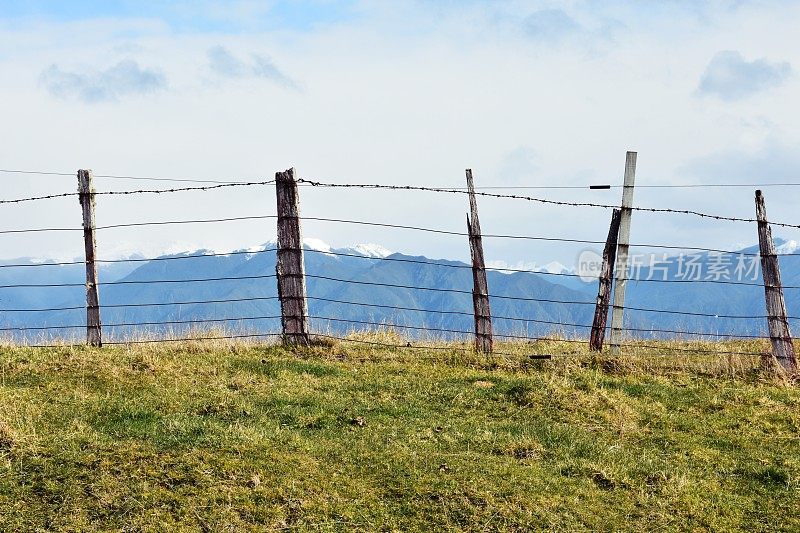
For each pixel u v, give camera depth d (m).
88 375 13.94
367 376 14.86
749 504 10.34
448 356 16.41
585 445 11.79
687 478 10.84
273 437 11.09
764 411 14.05
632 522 9.55
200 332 17.47
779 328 16.78
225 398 12.89
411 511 9.38
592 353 16.75
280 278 16.78
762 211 17.00
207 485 9.47
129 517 8.80
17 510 8.88
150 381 13.77
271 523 8.89
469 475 10.25
